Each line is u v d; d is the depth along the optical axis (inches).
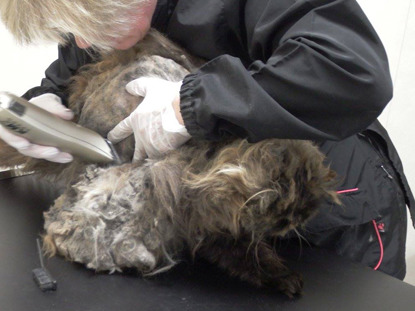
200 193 27.3
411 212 44.9
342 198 38.2
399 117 66.4
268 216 26.2
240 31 31.9
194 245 30.5
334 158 39.6
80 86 35.8
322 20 25.6
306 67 24.1
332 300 28.3
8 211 38.0
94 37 27.3
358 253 40.2
